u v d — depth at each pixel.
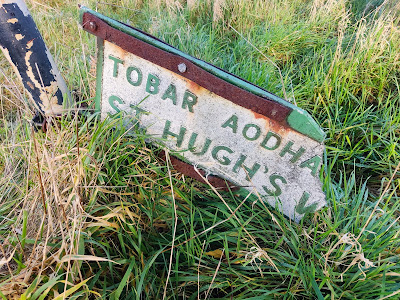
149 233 1.50
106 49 1.61
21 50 1.61
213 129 1.62
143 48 1.49
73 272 1.16
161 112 1.70
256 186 1.72
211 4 3.95
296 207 1.69
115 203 1.46
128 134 1.76
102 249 1.44
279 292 1.40
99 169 1.48
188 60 1.43
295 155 1.51
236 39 3.54
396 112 2.43
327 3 3.62
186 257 1.48
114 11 4.13
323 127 2.45
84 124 1.66
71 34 3.35
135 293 1.29
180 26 3.41
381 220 1.62
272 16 3.64
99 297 1.21
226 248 1.40
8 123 2.29
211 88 1.47
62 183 1.44
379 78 2.66
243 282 1.40
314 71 2.73
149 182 1.68
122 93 1.74
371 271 1.40
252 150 1.59
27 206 1.45
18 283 1.08
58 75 1.84
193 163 1.78
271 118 1.42
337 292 1.40
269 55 3.16
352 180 1.88
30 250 1.32
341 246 1.44
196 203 1.73
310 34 3.41
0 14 1.47
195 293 1.34
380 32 2.80
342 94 2.61
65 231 1.30
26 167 1.79
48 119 1.66
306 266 1.45
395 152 2.03
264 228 1.58
